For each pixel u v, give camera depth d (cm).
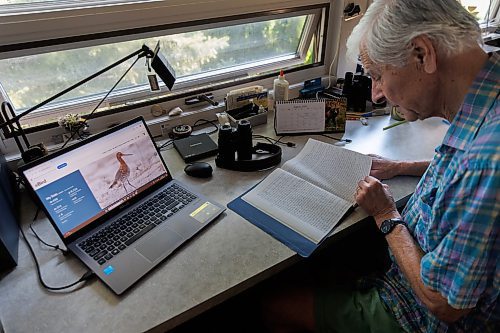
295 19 171
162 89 148
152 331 71
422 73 74
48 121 127
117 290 77
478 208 61
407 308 90
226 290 78
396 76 77
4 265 83
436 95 78
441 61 71
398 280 96
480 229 62
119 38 126
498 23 255
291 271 115
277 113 140
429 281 71
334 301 96
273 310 104
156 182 108
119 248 87
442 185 75
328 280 110
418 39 69
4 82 118
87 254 85
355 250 131
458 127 74
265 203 104
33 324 71
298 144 136
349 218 99
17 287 79
